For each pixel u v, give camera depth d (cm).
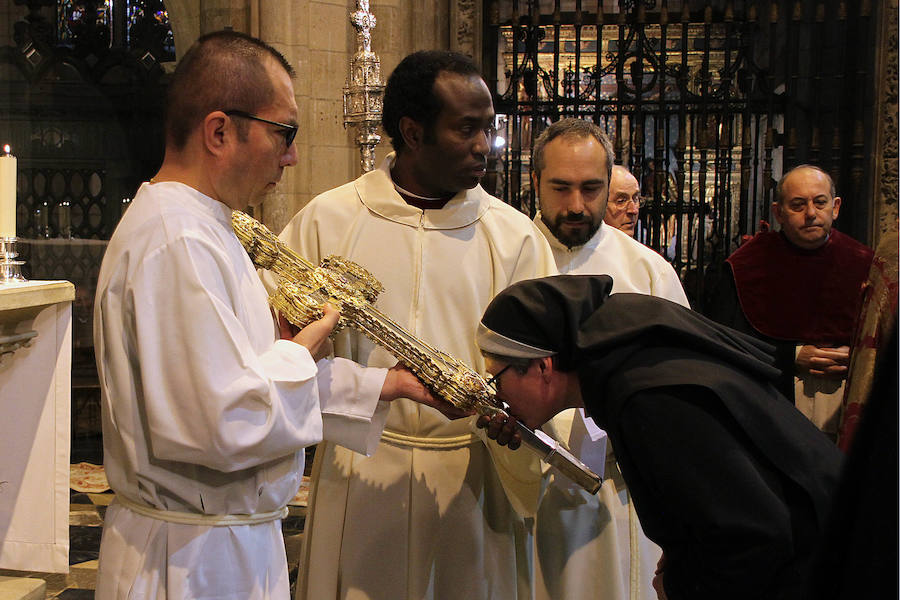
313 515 219
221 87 161
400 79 211
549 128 247
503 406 190
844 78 654
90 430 600
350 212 224
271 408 156
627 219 331
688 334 151
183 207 159
